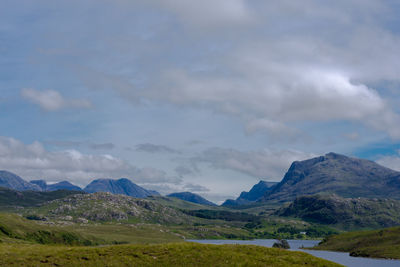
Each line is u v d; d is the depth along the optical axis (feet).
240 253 260.62
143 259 245.86
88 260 243.40
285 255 261.03
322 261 251.39
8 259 239.71
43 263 236.43
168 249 266.77
